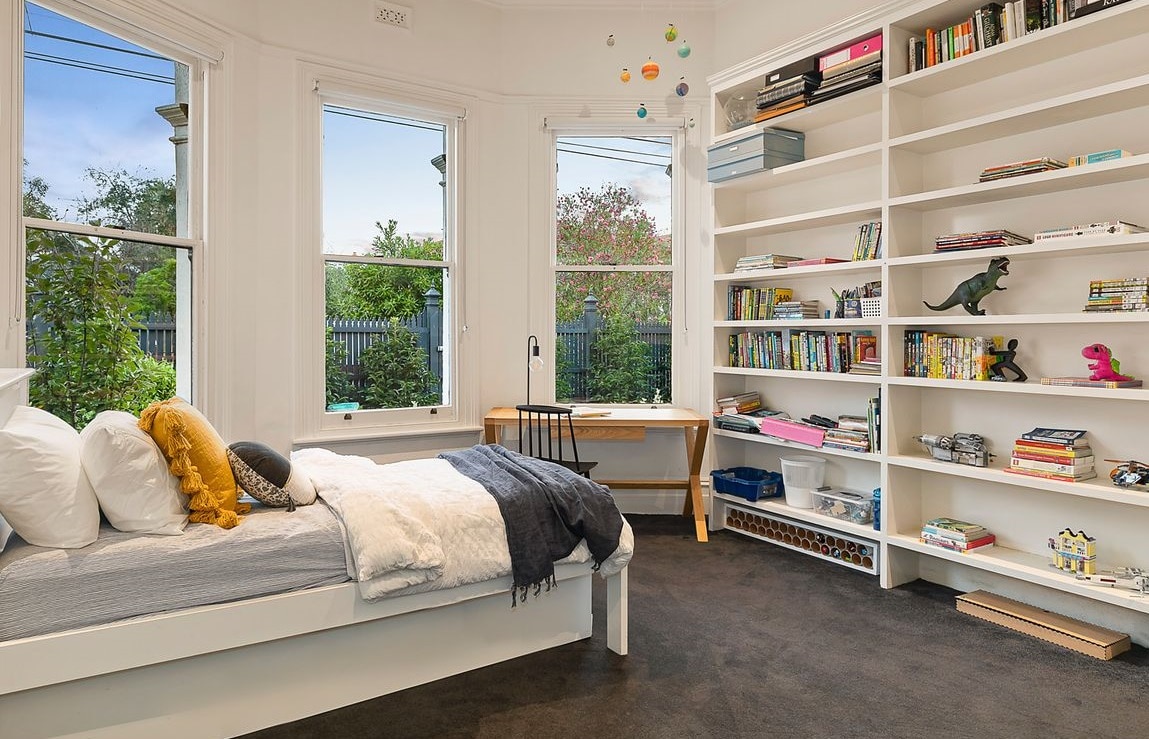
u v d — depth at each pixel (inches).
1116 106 110.2
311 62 159.0
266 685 85.4
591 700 92.7
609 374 189.9
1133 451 112.6
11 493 74.2
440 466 116.1
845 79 141.9
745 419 166.9
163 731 79.6
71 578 74.0
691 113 183.3
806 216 149.9
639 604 126.0
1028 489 125.4
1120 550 114.5
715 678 98.7
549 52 183.2
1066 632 110.0
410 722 87.3
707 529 174.2
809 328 163.8
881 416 135.8
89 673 73.6
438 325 181.0
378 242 172.7
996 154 128.8
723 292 175.2
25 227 115.7
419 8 172.2
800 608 124.6
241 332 150.4
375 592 85.1
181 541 80.7
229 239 147.1
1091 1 106.9
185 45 137.3
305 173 159.3
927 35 130.3
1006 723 87.8
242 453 93.1
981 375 123.0
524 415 167.9
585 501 102.3
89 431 82.0
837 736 84.7
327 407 166.7
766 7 168.1
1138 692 95.5
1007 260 122.0
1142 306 104.0
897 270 135.7
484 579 94.3
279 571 83.6
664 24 183.2
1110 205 114.7
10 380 85.0
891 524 135.5
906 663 103.7
